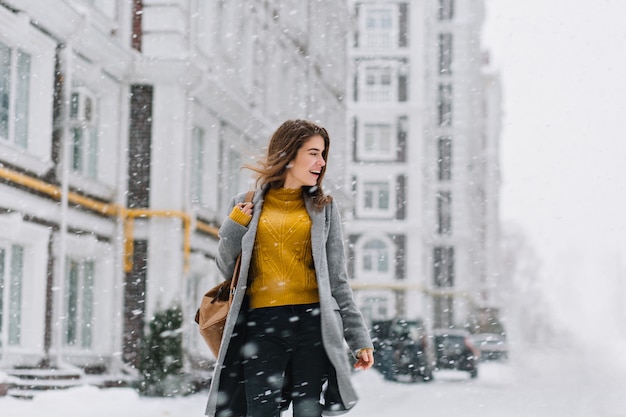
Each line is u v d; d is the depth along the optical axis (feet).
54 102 62.54
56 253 61.72
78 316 67.87
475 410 44.45
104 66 70.33
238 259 16.43
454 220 224.53
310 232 16.42
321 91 128.26
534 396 53.93
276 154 16.55
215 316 16.48
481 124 328.90
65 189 62.75
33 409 44.70
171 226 72.59
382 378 84.79
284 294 16.20
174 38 73.67
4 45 57.57
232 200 16.94
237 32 90.99
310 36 121.19
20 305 59.00
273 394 15.98
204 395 64.59
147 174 73.36
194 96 77.41
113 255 71.82
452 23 232.73
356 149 192.34
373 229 189.67
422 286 187.73
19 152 57.21
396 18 195.00
